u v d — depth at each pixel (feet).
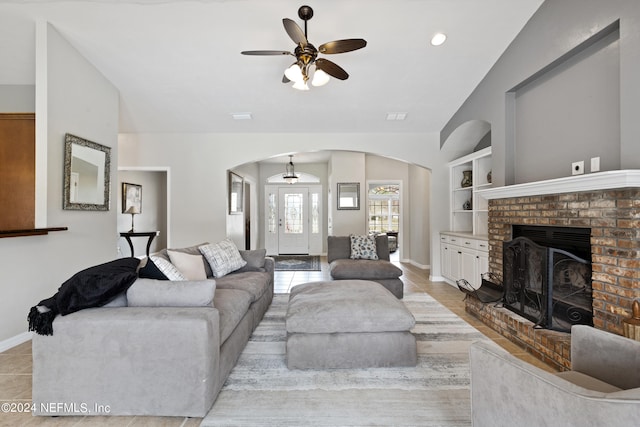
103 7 9.58
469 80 13.14
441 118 16.24
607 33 7.82
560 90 9.43
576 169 8.83
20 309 9.14
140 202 22.98
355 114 15.84
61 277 10.54
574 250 8.45
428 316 11.36
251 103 14.87
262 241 30.48
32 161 12.01
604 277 7.28
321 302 8.02
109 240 13.00
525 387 3.66
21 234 8.75
